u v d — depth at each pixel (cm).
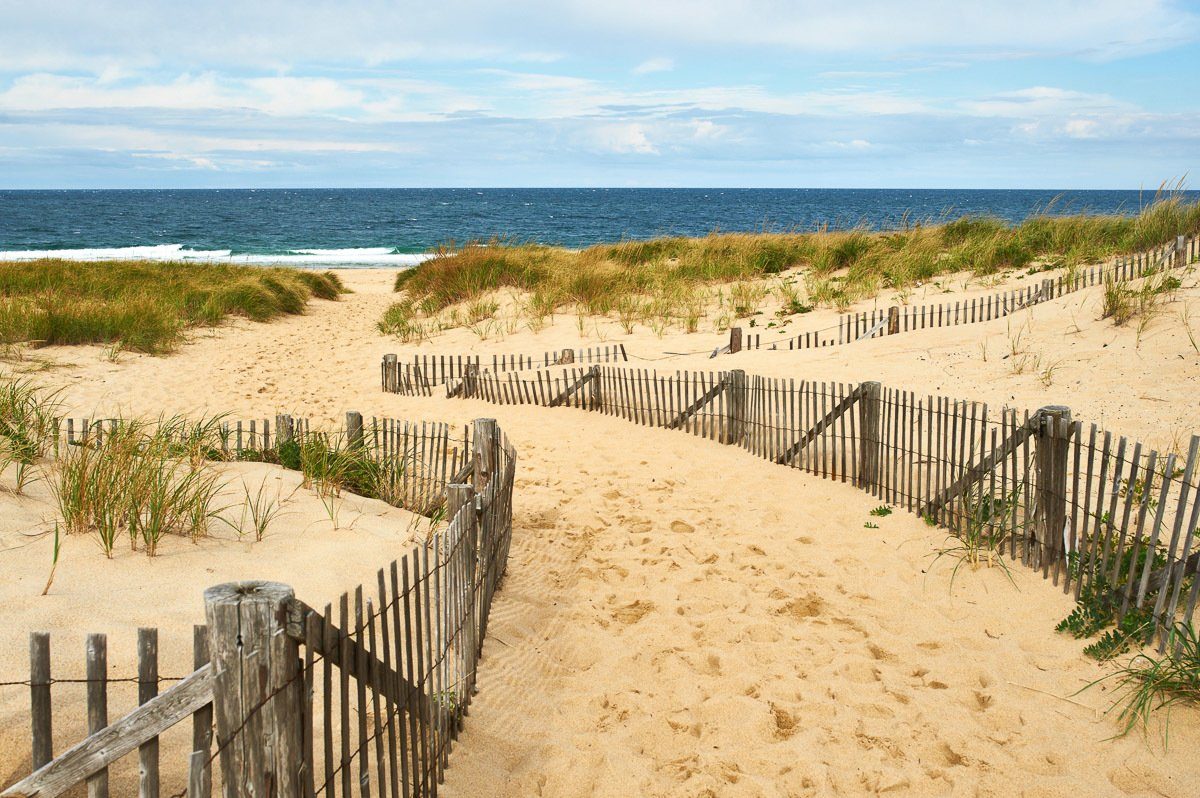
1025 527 568
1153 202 1439
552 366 1259
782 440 828
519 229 6875
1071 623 492
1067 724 414
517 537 667
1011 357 923
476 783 375
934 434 784
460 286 1847
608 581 593
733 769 394
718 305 1574
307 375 1331
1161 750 388
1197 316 890
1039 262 1548
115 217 8662
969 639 499
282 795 241
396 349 1525
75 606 389
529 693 452
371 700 400
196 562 466
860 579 583
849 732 418
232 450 736
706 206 12012
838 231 2038
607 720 432
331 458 684
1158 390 761
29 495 520
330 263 4072
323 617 261
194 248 4894
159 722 223
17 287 1739
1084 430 715
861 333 1229
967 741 407
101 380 1177
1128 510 487
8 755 286
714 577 593
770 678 467
